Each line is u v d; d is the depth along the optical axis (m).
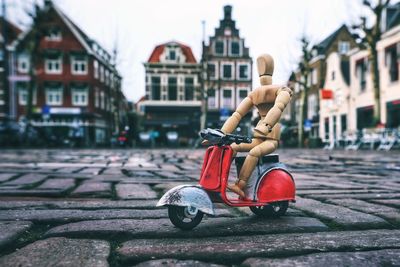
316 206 3.40
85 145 33.56
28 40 28.33
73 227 2.50
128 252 2.01
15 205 3.41
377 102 21.02
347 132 23.08
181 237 2.38
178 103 41.22
